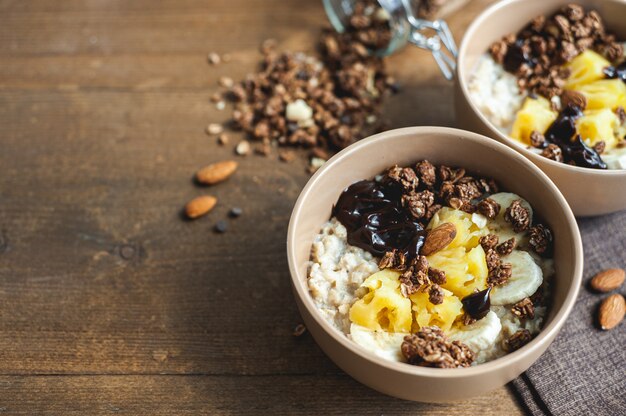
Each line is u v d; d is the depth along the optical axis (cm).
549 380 51
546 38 59
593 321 53
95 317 56
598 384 51
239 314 55
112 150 63
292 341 54
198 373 53
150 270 57
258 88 65
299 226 50
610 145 55
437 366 46
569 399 51
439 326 49
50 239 59
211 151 63
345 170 52
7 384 53
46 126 64
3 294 57
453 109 63
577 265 48
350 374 49
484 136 52
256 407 52
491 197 52
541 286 50
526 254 50
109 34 69
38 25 70
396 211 52
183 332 55
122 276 57
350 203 52
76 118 65
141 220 59
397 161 54
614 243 56
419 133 52
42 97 66
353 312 48
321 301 50
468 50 57
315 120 63
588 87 56
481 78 57
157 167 62
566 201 52
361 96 64
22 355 54
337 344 46
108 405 52
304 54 67
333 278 50
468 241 51
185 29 69
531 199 52
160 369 54
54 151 63
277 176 61
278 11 70
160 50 68
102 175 62
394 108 64
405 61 66
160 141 63
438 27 63
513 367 46
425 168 53
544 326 48
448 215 51
